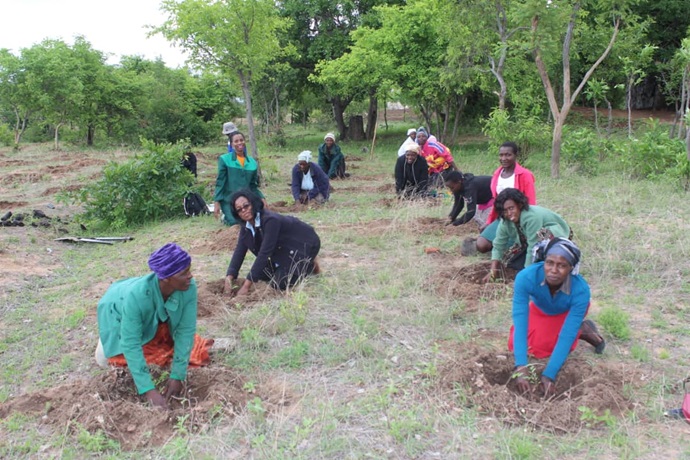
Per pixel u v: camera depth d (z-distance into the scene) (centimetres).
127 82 3044
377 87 2205
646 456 328
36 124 3438
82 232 986
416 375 425
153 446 352
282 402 392
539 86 1830
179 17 1281
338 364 448
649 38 2356
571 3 1250
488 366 428
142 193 1035
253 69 1376
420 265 663
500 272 600
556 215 547
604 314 490
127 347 383
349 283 618
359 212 993
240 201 575
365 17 2600
